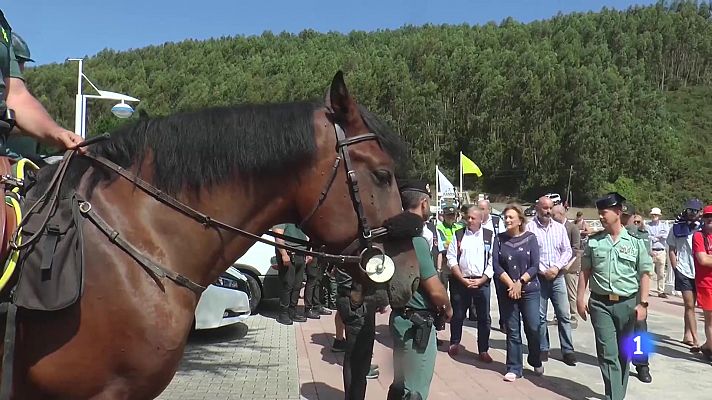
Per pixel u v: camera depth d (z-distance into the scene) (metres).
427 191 3.96
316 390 5.77
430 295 3.83
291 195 2.29
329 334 8.70
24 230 2.01
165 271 2.13
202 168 2.23
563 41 106.50
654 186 78.38
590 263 5.61
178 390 5.68
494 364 7.08
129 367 2.04
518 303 6.54
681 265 8.38
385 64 89.12
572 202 72.25
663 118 86.56
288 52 117.31
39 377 1.99
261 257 10.52
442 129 83.06
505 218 6.52
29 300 1.92
